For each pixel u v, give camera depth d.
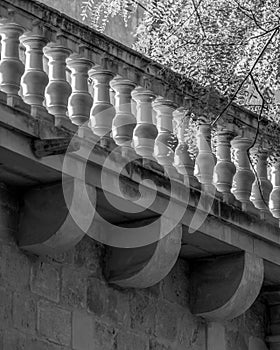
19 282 15.02
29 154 14.38
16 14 14.45
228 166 16.80
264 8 15.02
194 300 17.36
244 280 17.09
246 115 16.89
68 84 14.88
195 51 15.05
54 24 14.80
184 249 17.11
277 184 17.62
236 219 16.84
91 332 15.83
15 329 14.82
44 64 15.94
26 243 15.08
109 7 16.00
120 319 16.28
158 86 15.79
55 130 14.58
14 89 14.30
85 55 15.15
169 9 15.26
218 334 17.69
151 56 15.53
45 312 15.27
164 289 17.05
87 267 16.00
